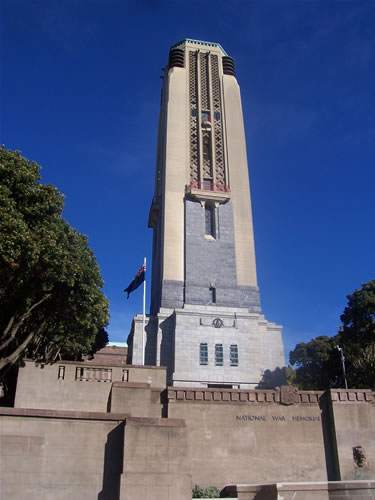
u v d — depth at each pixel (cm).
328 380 6153
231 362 4947
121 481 2125
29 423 2222
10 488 2097
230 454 2711
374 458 2842
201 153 6194
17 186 2772
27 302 2928
